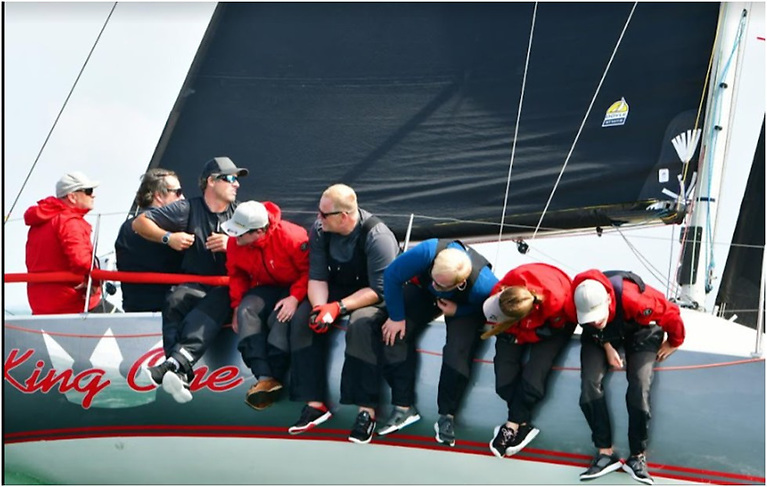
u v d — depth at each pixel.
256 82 24.52
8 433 21.22
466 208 23.28
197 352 20.05
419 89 23.66
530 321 18.75
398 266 19.00
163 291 21.48
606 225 22.73
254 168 24.36
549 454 19.31
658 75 22.36
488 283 19.09
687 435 18.86
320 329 19.33
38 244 21.64
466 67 23.45
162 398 20.75
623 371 19.03
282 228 19.86
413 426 19.75
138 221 20.73
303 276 20.00
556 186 22.81
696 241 22.03
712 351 18.88
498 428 19.31
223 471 20.66
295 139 24.22
